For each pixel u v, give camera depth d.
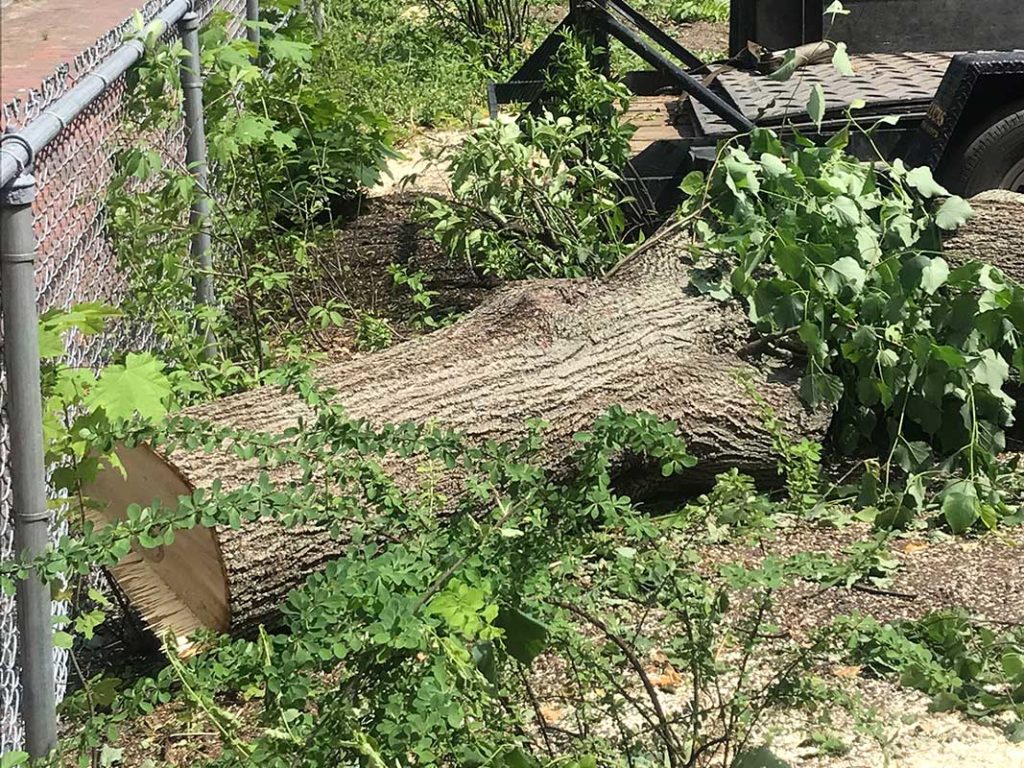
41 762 3.03
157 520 3.05
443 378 4.92
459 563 2.90
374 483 3.30
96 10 6.23
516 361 5.03
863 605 4.48
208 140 6.61
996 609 4.46
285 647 2.79
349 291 7.87
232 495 3.10
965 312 5.36
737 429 5.25
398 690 2.68
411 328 7.43
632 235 7.43
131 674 4.36
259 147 7.55
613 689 3.48
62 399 3.93
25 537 3.45
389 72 13.06
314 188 7.86
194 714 3.43
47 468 4.07
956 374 5.27
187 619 4.36
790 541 4.97
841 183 5.62
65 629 4.28
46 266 4.35
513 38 15.23
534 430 3.28
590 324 5.24
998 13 8.09
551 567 3.57
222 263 7.08
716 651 3.57
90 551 3.00
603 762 3.35
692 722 3.31
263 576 4.20
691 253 5.55
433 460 4.21
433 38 14.95
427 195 7.79
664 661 4.07
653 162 7.24
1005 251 5.84
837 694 3.35
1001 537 4.99
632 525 3.09
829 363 5.47
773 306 5.34
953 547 4.96
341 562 2.80
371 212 8.77
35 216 4.24
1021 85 6.69
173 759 3.82
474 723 2.76
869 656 4.02
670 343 5.29
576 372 5.07
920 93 7.11
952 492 4.97
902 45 8.10
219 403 4.70
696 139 7.20
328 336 7.29
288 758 2.66
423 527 3.25
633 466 5.19
